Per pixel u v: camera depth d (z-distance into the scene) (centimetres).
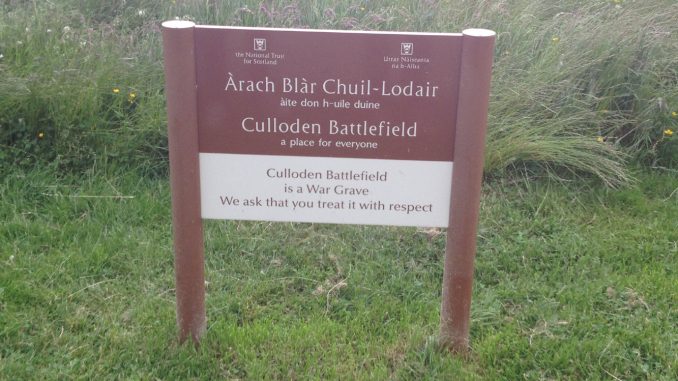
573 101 346
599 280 263
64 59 346
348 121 201
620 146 347
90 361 221
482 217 305
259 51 196
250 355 223
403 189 206
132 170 325
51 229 287
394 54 194
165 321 237
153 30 371
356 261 274
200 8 401
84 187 314
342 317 247
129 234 286
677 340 230
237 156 205
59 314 241
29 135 327
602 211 315
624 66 355
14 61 347
